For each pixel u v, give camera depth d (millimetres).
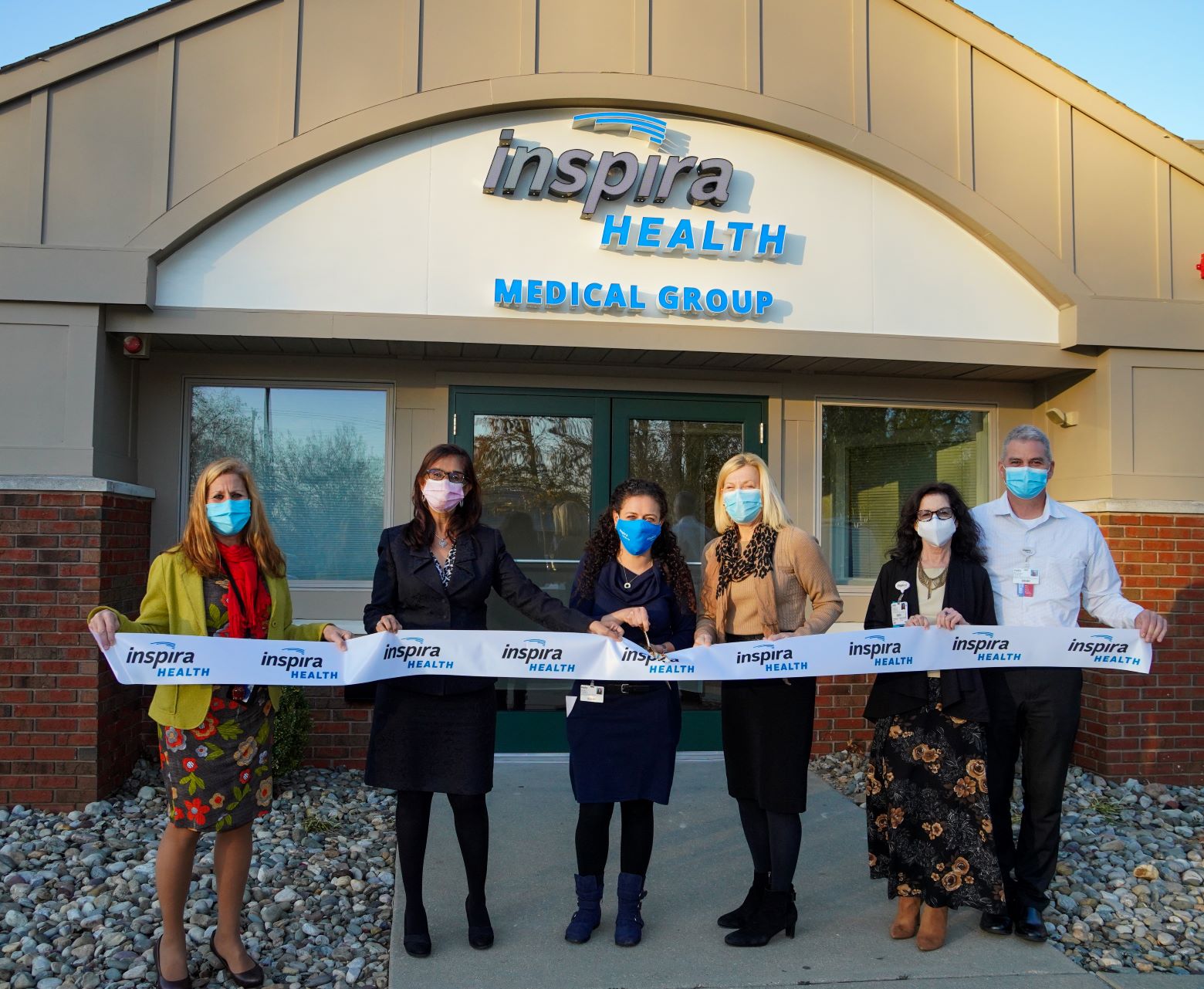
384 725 3488
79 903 3951
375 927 3859
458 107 5758
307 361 6336
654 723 3572
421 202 5832
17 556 5133
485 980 3365
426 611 3590
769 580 3715
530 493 6539
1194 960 3674
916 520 3826
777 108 6035
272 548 3443
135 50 5484
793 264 6164
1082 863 4695
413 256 5809
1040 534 3873
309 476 6398
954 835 3564
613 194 5867
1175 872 4594
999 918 3777
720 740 6547
